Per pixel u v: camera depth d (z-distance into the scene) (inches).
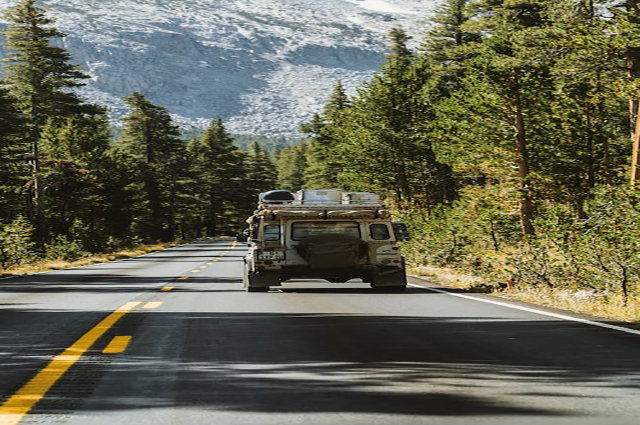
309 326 404.5
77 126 3029.0
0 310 505.7
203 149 6018.7
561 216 687.1
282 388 238.1
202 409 210.7
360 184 1855.3
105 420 199.5
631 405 212.7
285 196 734.5
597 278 557.3
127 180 3147.1
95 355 307.6
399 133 1750.7
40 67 3061.0
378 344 335.0
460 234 1075.3
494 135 1143.0
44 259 1697.8
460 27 2239.2
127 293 663.1
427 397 223.6
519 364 281.1
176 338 358.6
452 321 422.9
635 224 538.9
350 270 666.8
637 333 366.3
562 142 1104.8
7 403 220.1
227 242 3597.4
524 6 1929.1
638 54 992.9
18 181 2603.3
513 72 1109.7
